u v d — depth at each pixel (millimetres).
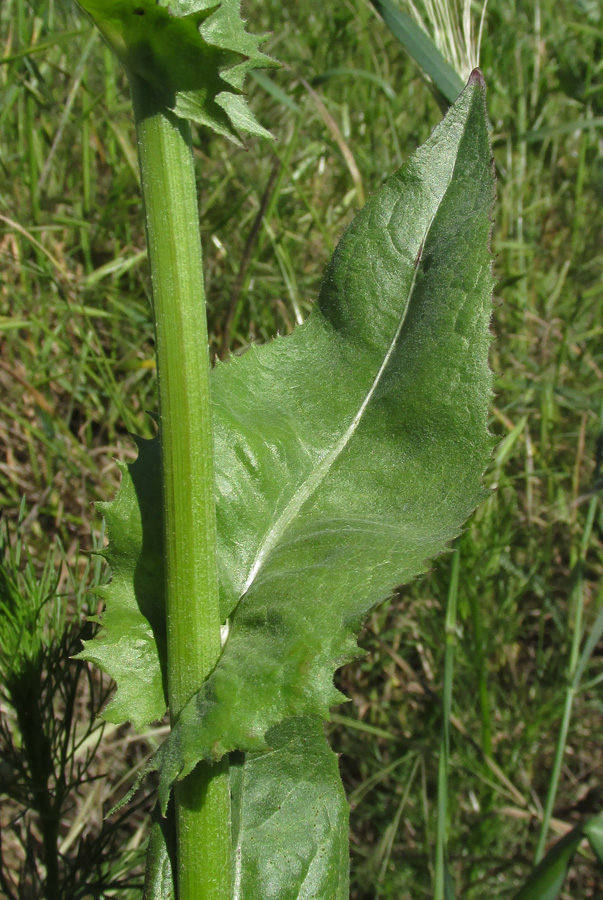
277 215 667
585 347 665
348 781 561
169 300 320
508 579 557
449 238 369
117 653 343
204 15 301
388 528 356
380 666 559
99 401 624
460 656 527
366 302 377
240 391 374
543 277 705
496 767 508
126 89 708
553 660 546
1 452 629
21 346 622
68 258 664
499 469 545
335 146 678
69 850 482
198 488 327
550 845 519
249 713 321
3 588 413
